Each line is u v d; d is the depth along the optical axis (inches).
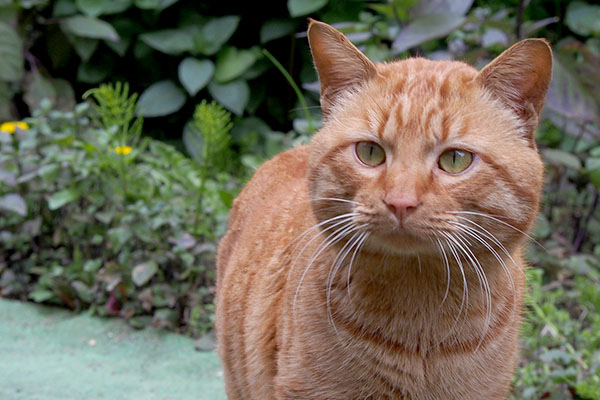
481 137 25.2
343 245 26.0
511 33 48.1
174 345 41.7
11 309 45.1
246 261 30.5
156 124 65.1
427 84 25.9
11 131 49.6
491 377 26.9
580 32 57.5
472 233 25.1
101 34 59.2
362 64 26.8
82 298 44.6
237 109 59.7
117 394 37.2
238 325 30.1
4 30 58.1
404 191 24.5
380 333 26.1
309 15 62.7
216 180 56.1
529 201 25.7
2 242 48.1
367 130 25.7
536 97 25.9
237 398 31.9
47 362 39.6
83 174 44.1
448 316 26.0
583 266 43.9
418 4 46.4
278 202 30.9
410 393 26.4
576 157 48.7
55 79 63.6
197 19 62.6
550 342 37.3
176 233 43.6
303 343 26.5
